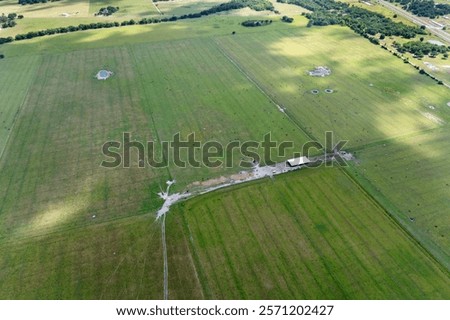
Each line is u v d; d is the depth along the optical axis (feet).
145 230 231.71
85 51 480.64
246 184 266.57
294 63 447.83
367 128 329.11
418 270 208.13
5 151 299.99
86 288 199.11
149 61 452.76
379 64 446.19
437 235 227.81
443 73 426.51
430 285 200.54
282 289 198.49
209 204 250.16
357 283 201.26
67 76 417.90
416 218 239.09
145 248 220.64
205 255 216.33
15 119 340.80
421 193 258.57
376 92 385.70
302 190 261.24
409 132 323.78
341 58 461.37
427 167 282.56
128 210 246.06
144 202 252.01
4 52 477.36
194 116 345.31
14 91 386.73
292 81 407.23
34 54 472.44
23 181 269.64
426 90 390.63
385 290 197.77
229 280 203.00
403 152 298.97
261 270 207.82
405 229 231.50
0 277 204.64
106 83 403.34
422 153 297.74
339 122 337.31
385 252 217.77
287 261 212.43
